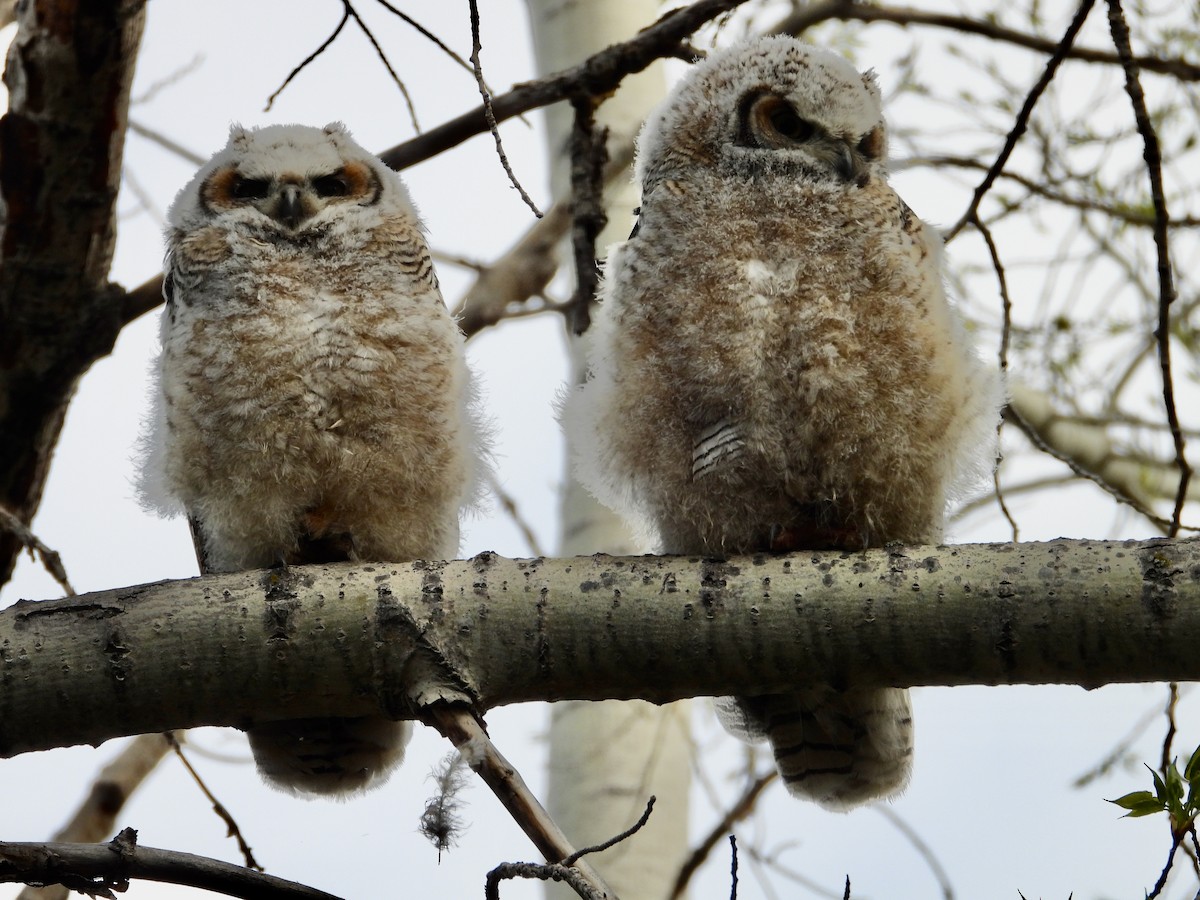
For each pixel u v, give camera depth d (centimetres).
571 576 676
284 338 825
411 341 840
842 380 788
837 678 667
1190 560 633
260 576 680
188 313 842
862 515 819
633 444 820
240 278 838
